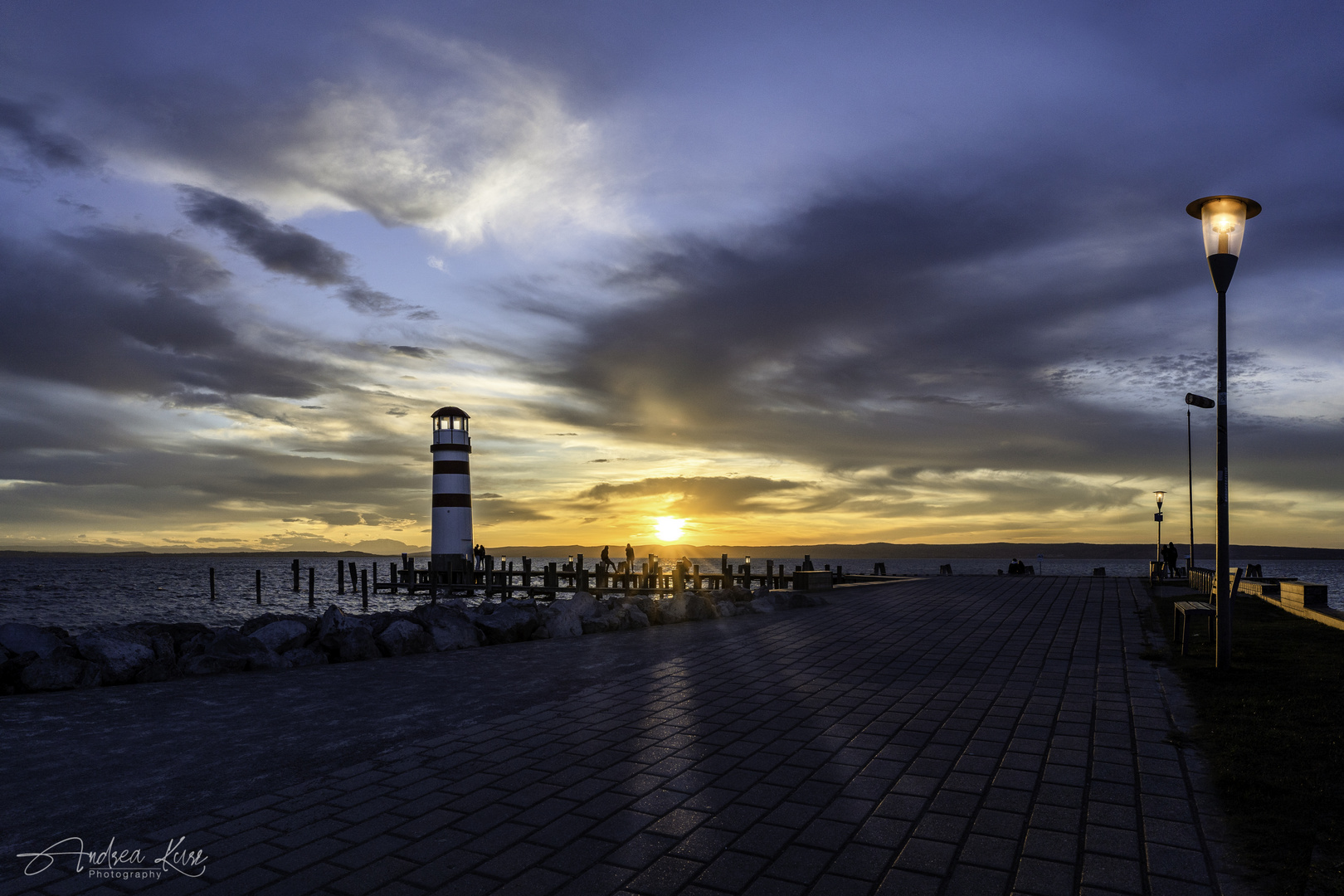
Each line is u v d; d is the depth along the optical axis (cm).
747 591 1759
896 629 1280
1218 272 866
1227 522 865
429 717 679
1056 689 789
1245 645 1029
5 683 789
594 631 1272
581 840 411
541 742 597
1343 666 846
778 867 379
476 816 445
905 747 581
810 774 519
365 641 1005
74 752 573
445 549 4175
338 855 393
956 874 372
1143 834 416
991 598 1836
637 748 579
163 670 860
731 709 705
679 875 370
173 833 420
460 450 4216
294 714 690
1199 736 605
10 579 8456
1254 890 349
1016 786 495
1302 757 527
